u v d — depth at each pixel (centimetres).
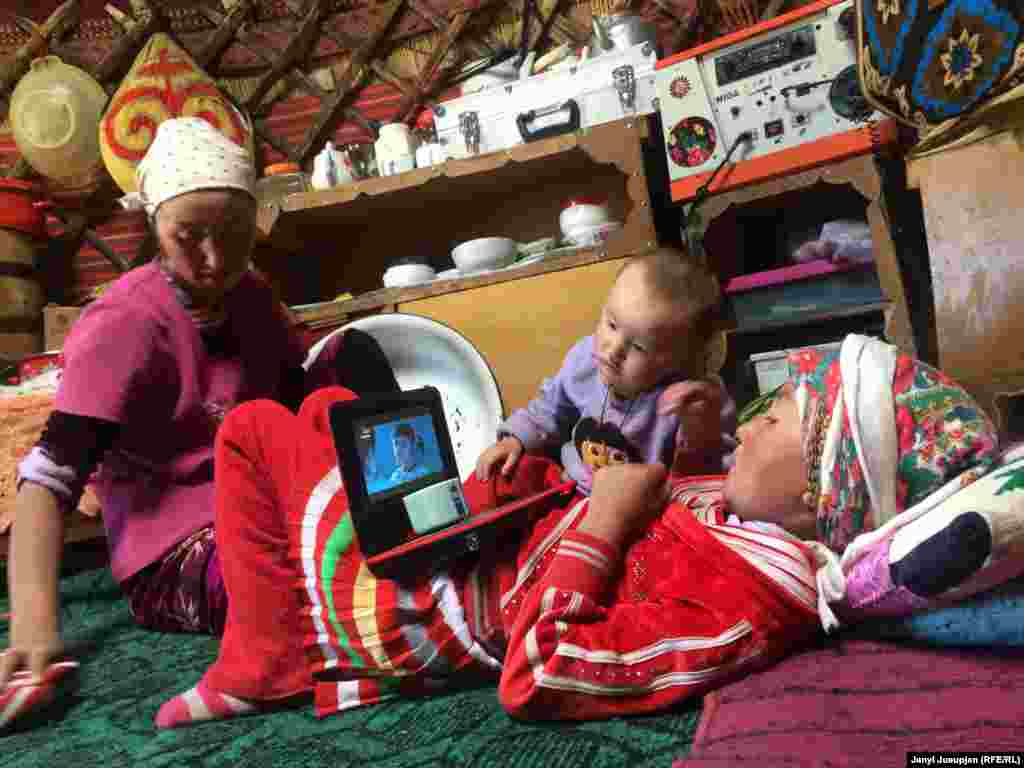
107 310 111
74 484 98
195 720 79
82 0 254
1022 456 64
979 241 130
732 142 177
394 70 249
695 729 63
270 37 253
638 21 203
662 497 76
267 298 133
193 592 113
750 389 177
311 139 250
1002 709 54
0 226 229
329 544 79
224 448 82
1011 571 60
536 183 228
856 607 67
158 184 107
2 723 81
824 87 169
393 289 197
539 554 77
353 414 80
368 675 78
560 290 190
